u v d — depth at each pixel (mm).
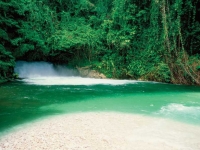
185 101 11336
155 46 21781
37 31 23188
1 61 17578
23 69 22656
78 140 5816
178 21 19906
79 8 28578
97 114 8414
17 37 21250
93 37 24641
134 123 7348
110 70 23141
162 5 21219
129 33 23672
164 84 18562
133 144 5629
